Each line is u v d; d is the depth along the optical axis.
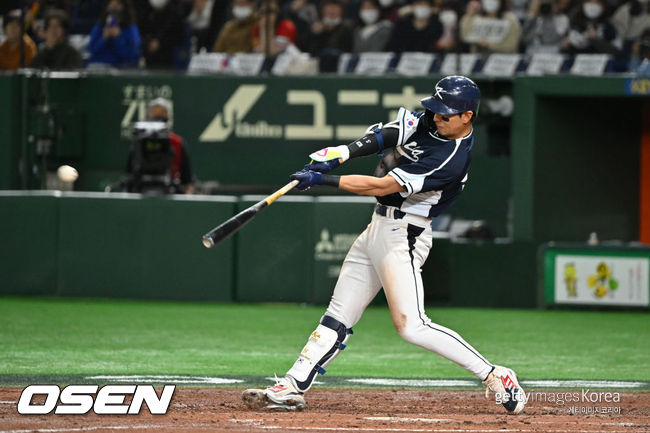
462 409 22.80
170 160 47.91
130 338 36.53
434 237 47.53
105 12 54.47
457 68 51.91
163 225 46.38
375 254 21.33
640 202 51.91
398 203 21.12
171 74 53.81
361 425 20.08
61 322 40.19
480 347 36.25
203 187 53.34
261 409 21.67
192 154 53.84
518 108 49.97
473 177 51.75
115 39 54.66
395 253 21.12
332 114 52.59
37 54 54.19
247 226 46.06
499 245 48.81
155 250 46.47
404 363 32.03
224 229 20.17
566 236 50.88
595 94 48.72
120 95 54.09
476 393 25.50
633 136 51.62
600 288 47.12
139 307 45.47
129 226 46.59
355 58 53.66
